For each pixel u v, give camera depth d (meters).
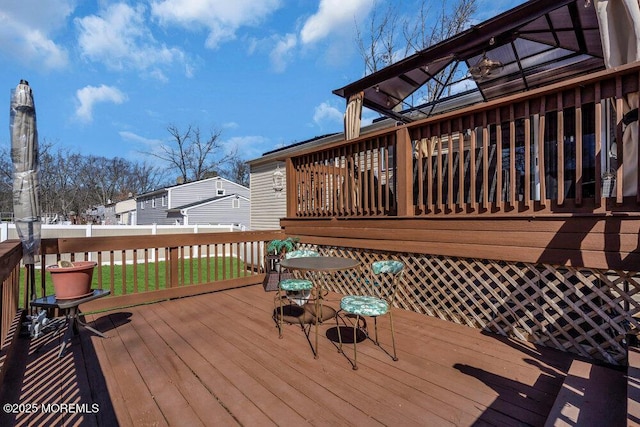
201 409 1.93
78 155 32.44
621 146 2.27
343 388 2.12
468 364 2.40
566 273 2.59
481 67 4.28
